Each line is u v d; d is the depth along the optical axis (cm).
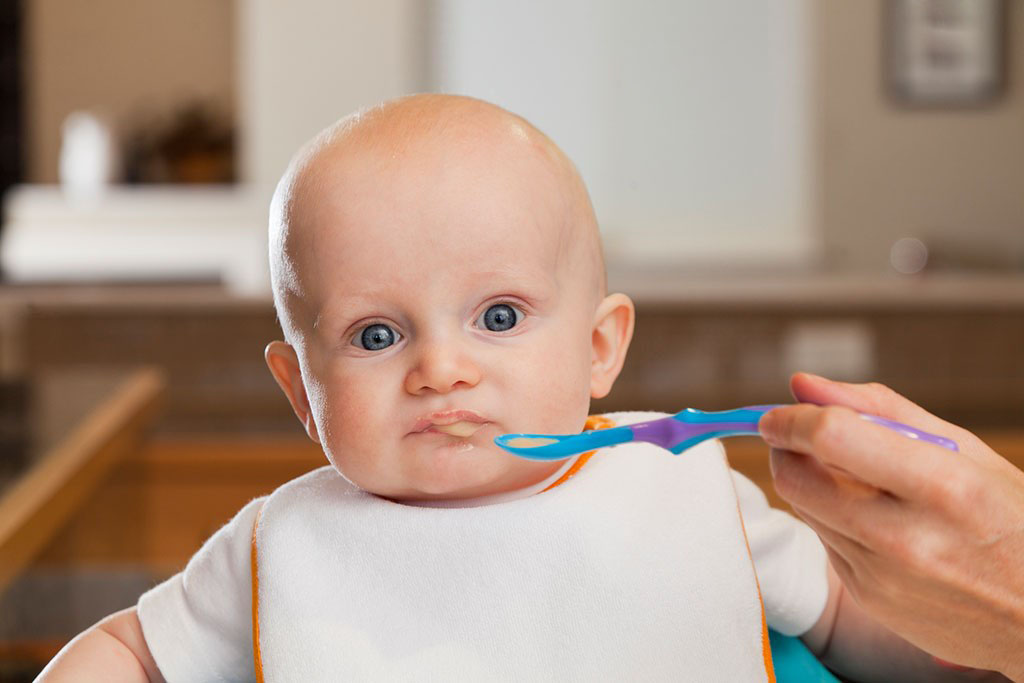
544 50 475
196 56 572
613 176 482
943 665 68
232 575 67
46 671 66
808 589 71
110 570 175
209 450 182
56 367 210
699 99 479
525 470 62
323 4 456
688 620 63
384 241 59
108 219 402
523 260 60
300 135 460
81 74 574
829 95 480
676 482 67
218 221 404
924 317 207
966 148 483
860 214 484
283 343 68
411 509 64
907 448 45
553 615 62
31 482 116
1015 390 206
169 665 66
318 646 62
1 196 579
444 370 58
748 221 483
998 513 45
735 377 208
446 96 66
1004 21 478
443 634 62
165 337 210
